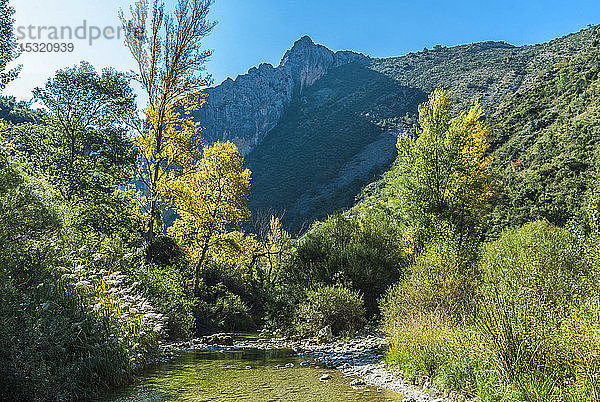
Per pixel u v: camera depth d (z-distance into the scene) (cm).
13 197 736
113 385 594
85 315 632
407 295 984
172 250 2191
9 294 521
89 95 2370
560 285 639
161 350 962
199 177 2288
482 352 500
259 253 3266
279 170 11319
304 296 1470
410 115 11925
